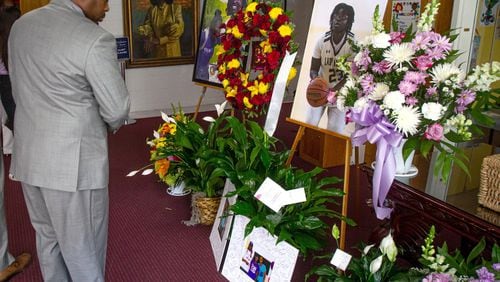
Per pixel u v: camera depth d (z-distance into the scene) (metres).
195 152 2.95
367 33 2.20
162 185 3.72
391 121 1.78
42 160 1.82
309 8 6.72
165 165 3.26
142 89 6.05
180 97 6.34
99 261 2.08
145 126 5.43
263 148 2.40
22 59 1.80
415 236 2.14
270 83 2.75
